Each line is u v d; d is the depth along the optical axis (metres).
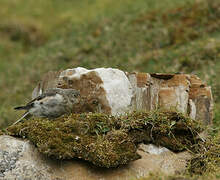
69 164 13.38
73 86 16.06
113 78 15.85
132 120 14.38
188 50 32.88
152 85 16.73
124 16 44.28
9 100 34.75
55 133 13.51
